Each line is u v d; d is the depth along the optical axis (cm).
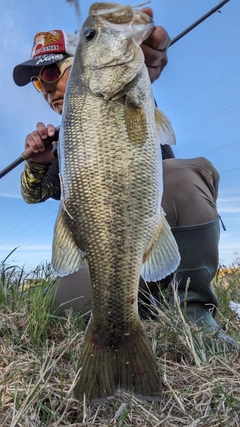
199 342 46
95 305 39
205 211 58
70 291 60
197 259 57
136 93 41
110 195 39
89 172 39
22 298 63
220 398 36
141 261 39
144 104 41
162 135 43
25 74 83
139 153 40
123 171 39
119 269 39
